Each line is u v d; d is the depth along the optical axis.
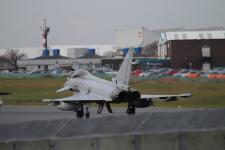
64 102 162.75
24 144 65.62
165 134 68.69
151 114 69.25
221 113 71.44
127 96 161.75
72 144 66.25
